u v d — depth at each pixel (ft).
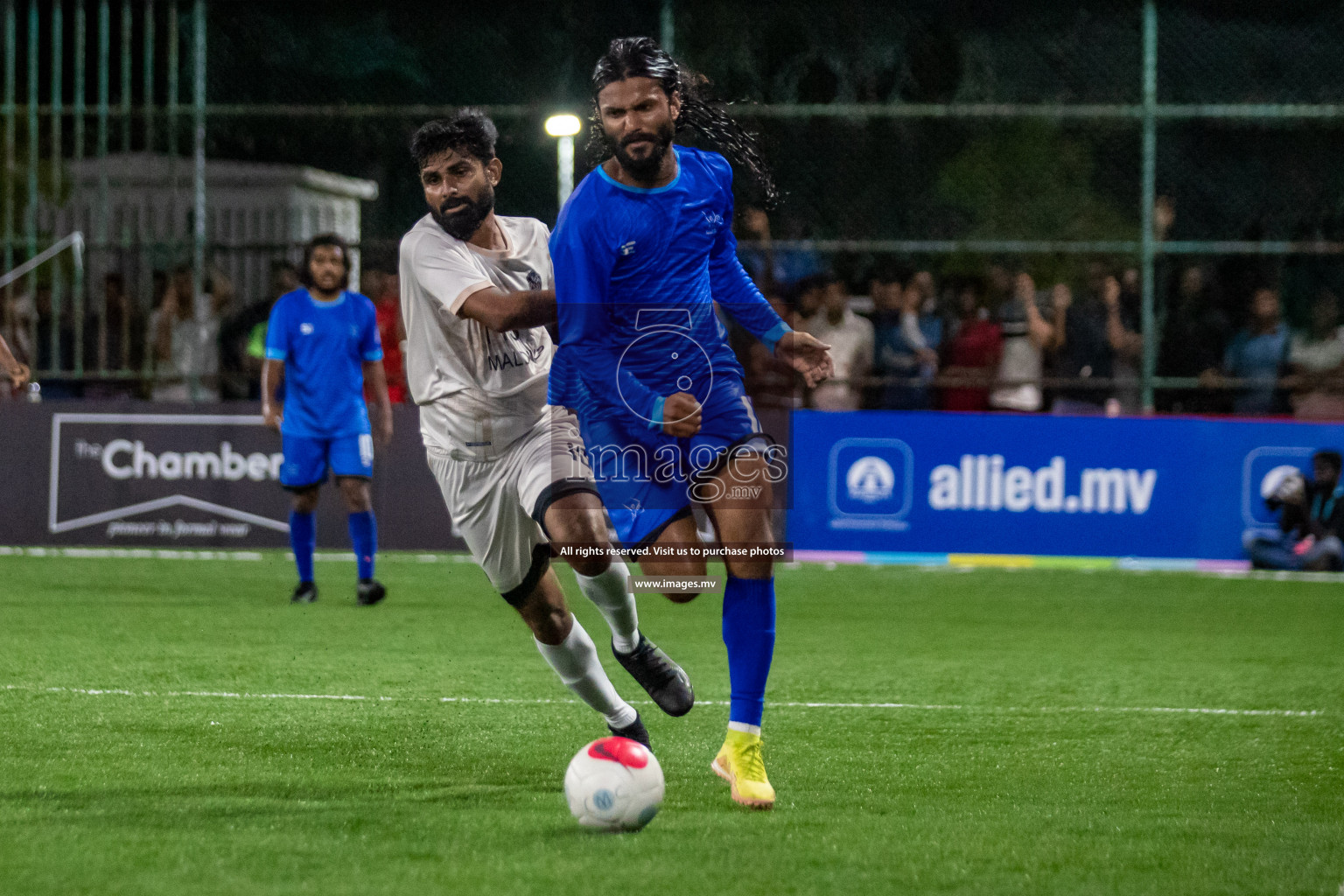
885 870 31.50
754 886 30.12
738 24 120.47
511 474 39.86
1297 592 94.07
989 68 127.54
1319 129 127.24
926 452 104.53
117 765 41.11
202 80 109.29
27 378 65.41
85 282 112.98
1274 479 103.45
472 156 40.04
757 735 37.52
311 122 127.95
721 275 40.91
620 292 38.22
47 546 108.99
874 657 66.59
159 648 64.85
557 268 38.47
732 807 37.14
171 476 108.27
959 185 123.54
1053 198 126.00
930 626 77.77
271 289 111.24
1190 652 69.82
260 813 35.81
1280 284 109.70
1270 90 132.98
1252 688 59.62
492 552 40.68
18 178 113.60
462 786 39.11
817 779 40.93
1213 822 36.50
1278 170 128.36
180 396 112.57
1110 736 48.49
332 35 135.54
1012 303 107.55
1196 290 108.58
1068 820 36.40
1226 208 128.57
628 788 34.17
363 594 81.61
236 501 107.86
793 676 60.90
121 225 113.80
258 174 113.70
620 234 37.88
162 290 112.27
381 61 134.92
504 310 38.58
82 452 108.78
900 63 122.83
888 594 90.79
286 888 29.60
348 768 41.14
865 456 105.09
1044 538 104.12
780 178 118.52
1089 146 126.62
